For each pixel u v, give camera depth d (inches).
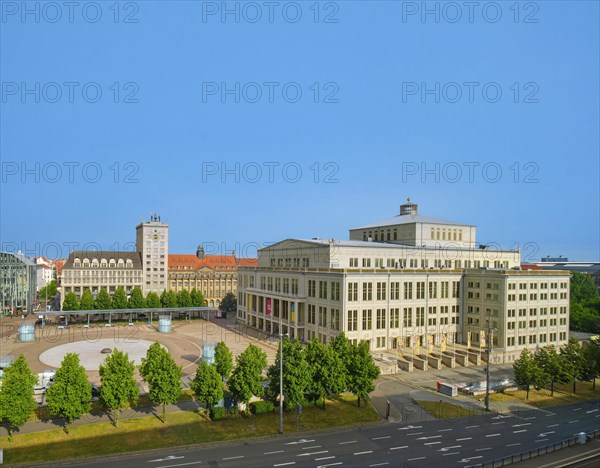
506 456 1910.7
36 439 1935.3
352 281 3631.9
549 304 4119.1
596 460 1883.6
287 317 4446.4
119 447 1900.8
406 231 4687.5
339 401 2568.9
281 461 1820.9
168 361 2181.3
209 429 2118.6
